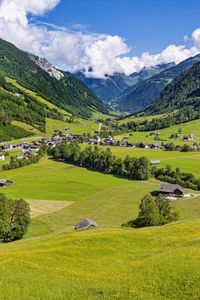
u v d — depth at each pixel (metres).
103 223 142.12
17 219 121.88
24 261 51.44
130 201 173.38
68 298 37.91
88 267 50.59
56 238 67.75
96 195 188.38
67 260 53.59
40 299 37.94
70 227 125.69
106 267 50.59
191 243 59.56
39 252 56.44
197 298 34.59
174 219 109.62
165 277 39.31
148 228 76.88
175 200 166.12
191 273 39.22
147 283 38.75
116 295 36.66
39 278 44.00
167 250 56.31
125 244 61.88
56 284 42.09
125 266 49.00
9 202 123.31
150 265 44.12
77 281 43.34
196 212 144.38
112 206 165.50
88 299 36.72
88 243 61.81
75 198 190.88
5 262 50.84
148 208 104.94
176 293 35.94
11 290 39.94
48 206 175.88
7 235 119.38
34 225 141.12
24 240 79.38
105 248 59.41
